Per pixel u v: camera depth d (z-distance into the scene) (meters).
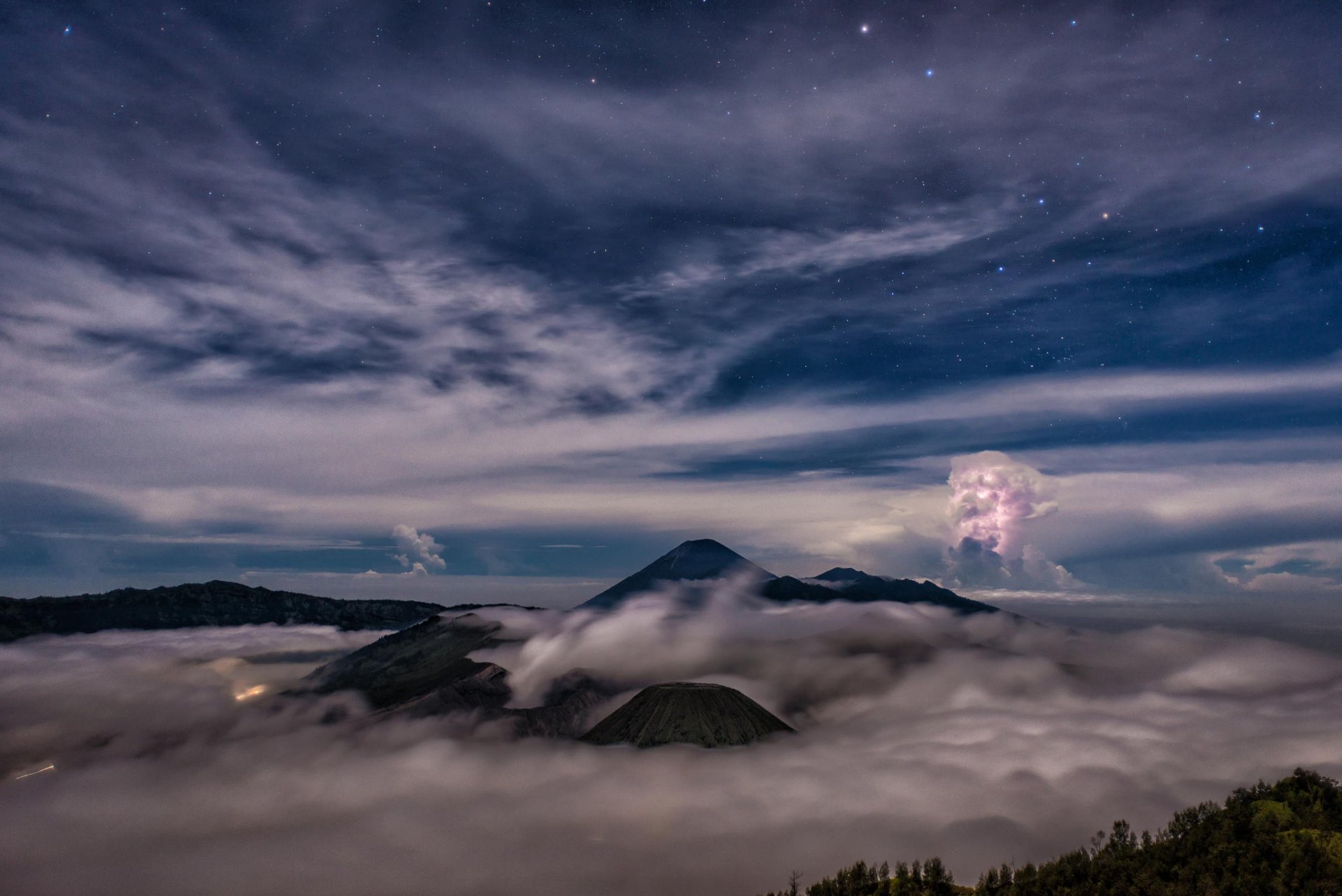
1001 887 75.19
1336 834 72.19
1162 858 74.75
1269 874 68.06
